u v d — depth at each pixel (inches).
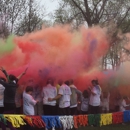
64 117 394.6
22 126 388.5
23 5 662.5
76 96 455.5
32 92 422.0
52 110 424.5
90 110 486.9
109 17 788.6
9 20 632.4
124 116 514.0
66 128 399.9
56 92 430.9
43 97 425.1
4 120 327.6
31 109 383.2
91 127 526.9
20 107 421.4
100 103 519.2
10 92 356.8
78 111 498.6
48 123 374.0
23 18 670.5
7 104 354.6
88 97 494.9
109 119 475.8
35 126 372.2
